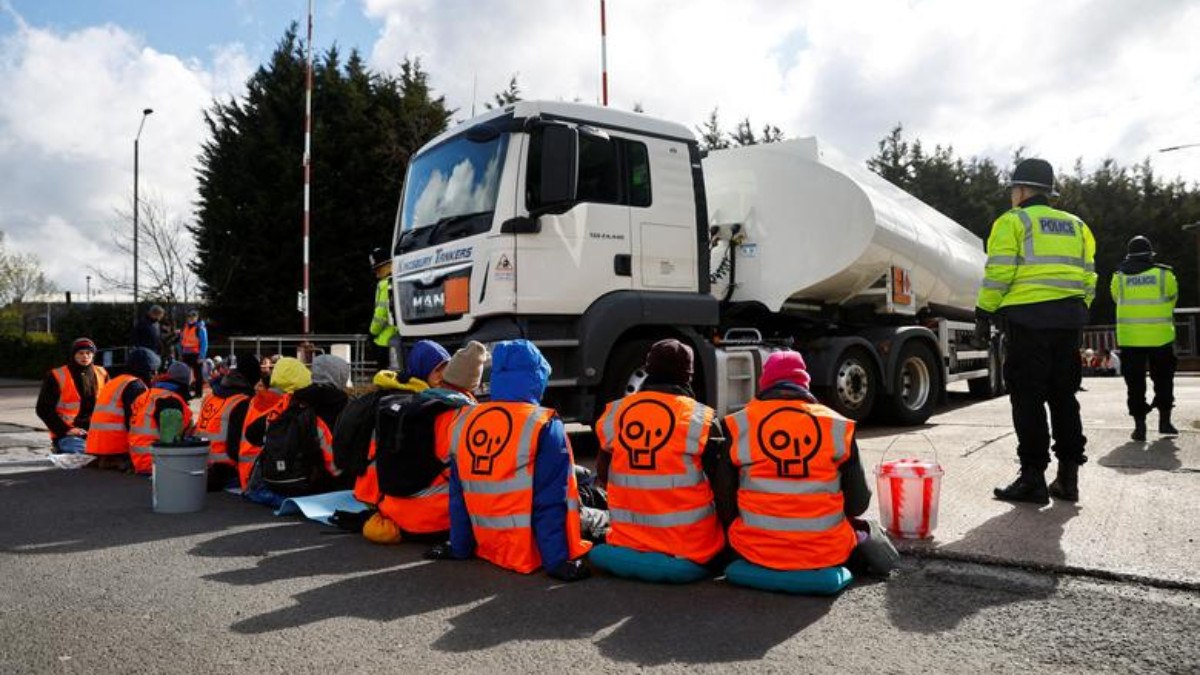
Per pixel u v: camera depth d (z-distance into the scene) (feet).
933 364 35.06
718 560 13.65
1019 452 17.57
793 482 12.48
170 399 25.34
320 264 89.04
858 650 10.18
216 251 90.79
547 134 21.71
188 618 11.73
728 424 13.01
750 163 32.19
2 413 52.01
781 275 31.30
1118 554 13.33
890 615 11.37
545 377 14.88
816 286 31.32
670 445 13.12
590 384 23.30
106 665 10.04
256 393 21.48
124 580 13.73
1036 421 17.30
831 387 30.25
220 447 22.72
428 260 24.53
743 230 32.04
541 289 22.70
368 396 18.02
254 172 90.17
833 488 12.51
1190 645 10.09
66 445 29.43
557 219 23.11
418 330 24.93
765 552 12.62
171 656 10.30
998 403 42.83
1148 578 12.21
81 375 30.48
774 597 12.31
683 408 13.37
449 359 18.28
